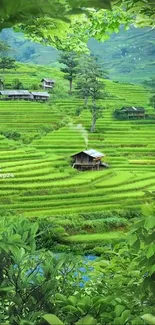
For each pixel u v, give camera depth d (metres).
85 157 68.62
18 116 85.94
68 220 44.31
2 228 4.59
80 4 2.89
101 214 48.09
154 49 118.94
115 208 49.97
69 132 79.50
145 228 4.00
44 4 2.87
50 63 119.75
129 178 63.12
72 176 62.62
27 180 58.28
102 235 40.78
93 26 8.09
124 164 71.62
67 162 67.88
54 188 57.41
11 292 4.45
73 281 5.01
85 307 3.90
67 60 92.69
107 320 3.71
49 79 100.25
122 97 99.50
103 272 5.06
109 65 119.38
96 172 65.44
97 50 121.50
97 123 85.06
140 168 70.19
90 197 55.34
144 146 79.62
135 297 4.23
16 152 70.88
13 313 4.29
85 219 47.16
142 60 117.75
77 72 91.19
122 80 115.81
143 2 3.89
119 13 7.79
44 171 61.88
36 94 92.88
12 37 124.88
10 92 93.06
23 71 107.94
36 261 4.75
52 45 10.45
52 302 4.31
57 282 4.49
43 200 53.69
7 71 106.50
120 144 79.38
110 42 122.88
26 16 2.90
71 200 53.78
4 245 4.34
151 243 3.94
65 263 4.83
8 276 4.43
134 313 4.12
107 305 3.95
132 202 52.84
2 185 56.09
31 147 74.94
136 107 89.44
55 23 3.87
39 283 4.38
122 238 5.30
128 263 5.03
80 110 86.56
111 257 5.44
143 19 4.46
